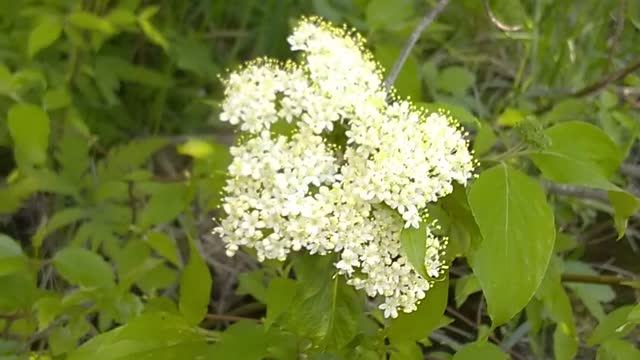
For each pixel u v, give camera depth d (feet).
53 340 2.34
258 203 2.08
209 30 3.23
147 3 3.03
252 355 2.12
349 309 2.11
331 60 2.13
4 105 2.66
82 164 2.63
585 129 2.17
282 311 2.10
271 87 2.13
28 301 2.36
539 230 2.07
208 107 3.05
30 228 2.79
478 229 2.11
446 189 2.09
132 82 3.01
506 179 2.09
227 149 2.48
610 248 2.93
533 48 2.83
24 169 2.54
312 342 2.14
